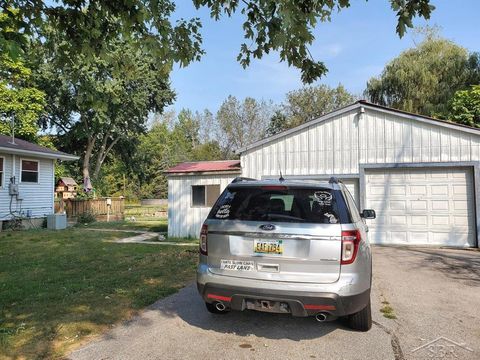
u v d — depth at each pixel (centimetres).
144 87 2983
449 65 2589
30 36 460
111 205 2584
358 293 359
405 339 401
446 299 549
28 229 1608
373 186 1181
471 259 882
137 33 456
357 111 1192
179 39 474
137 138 3834
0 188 1598
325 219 369
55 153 1852
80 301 523
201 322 448
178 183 1361
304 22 411
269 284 364
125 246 1111
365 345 384
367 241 418
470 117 1734
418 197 1144
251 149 1298
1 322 440
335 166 1209
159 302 527
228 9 473
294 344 386
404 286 625
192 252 956
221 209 410
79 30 473
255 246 377
